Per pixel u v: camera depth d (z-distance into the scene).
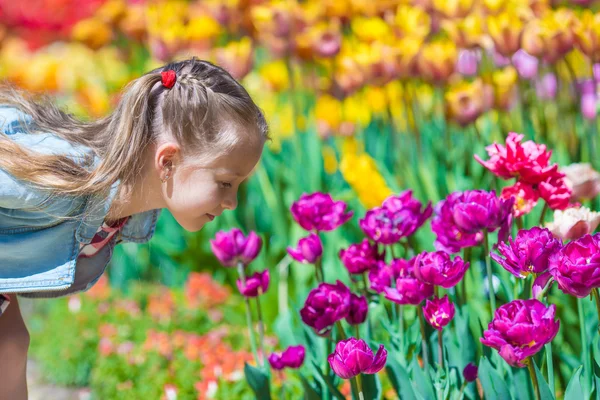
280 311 4.02
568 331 3.00
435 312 2.12
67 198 2.23
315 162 4.54
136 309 4.30
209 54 4.83
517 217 2.50
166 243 4.83
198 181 2.27
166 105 2.26
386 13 4.56
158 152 2.24
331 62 4.55
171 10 4.97
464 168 4.00
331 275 3.87
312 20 4.51
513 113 4.26
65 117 2.46
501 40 3.71
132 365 3.64
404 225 2.44
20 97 2.43
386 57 4.05
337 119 4.56
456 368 2.36
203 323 4.18
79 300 4.55
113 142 2.25
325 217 2.56
